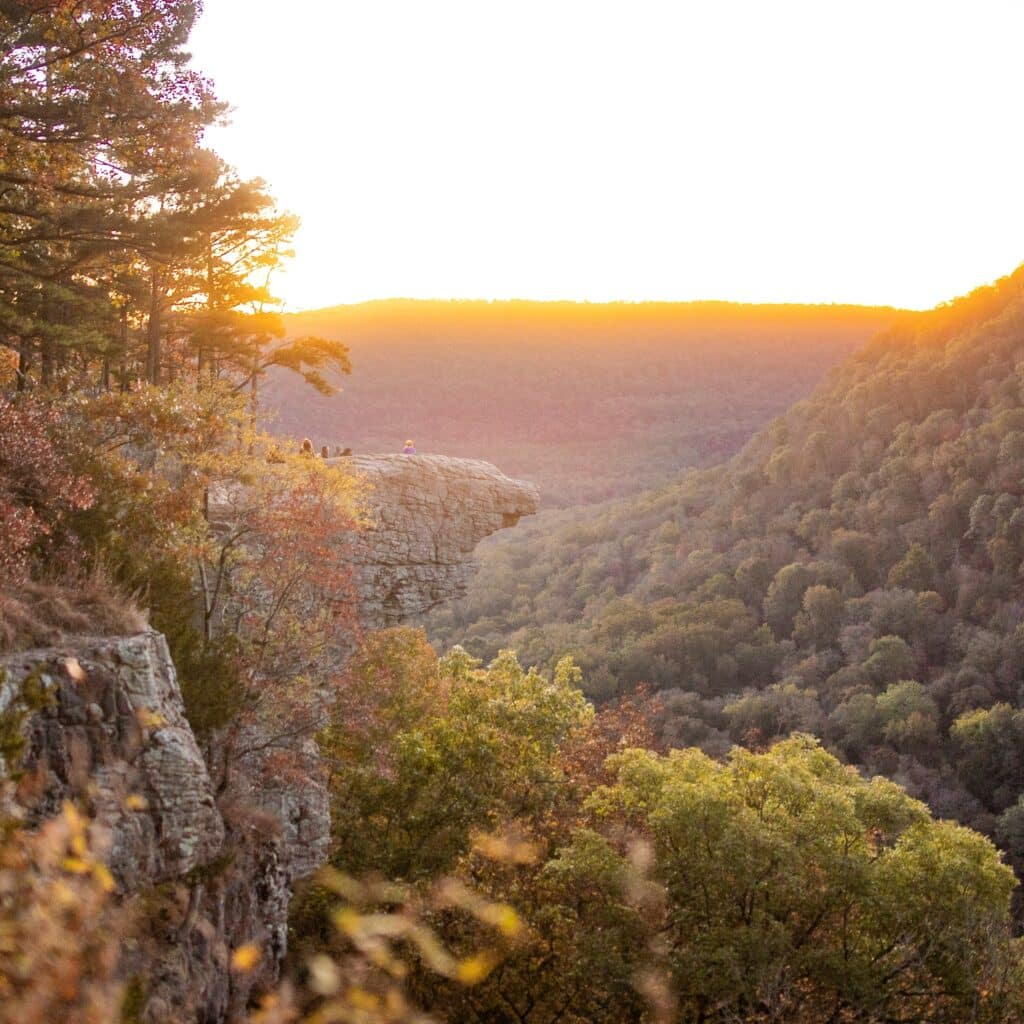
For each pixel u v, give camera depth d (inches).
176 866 461.4
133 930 414.9
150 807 452.1
